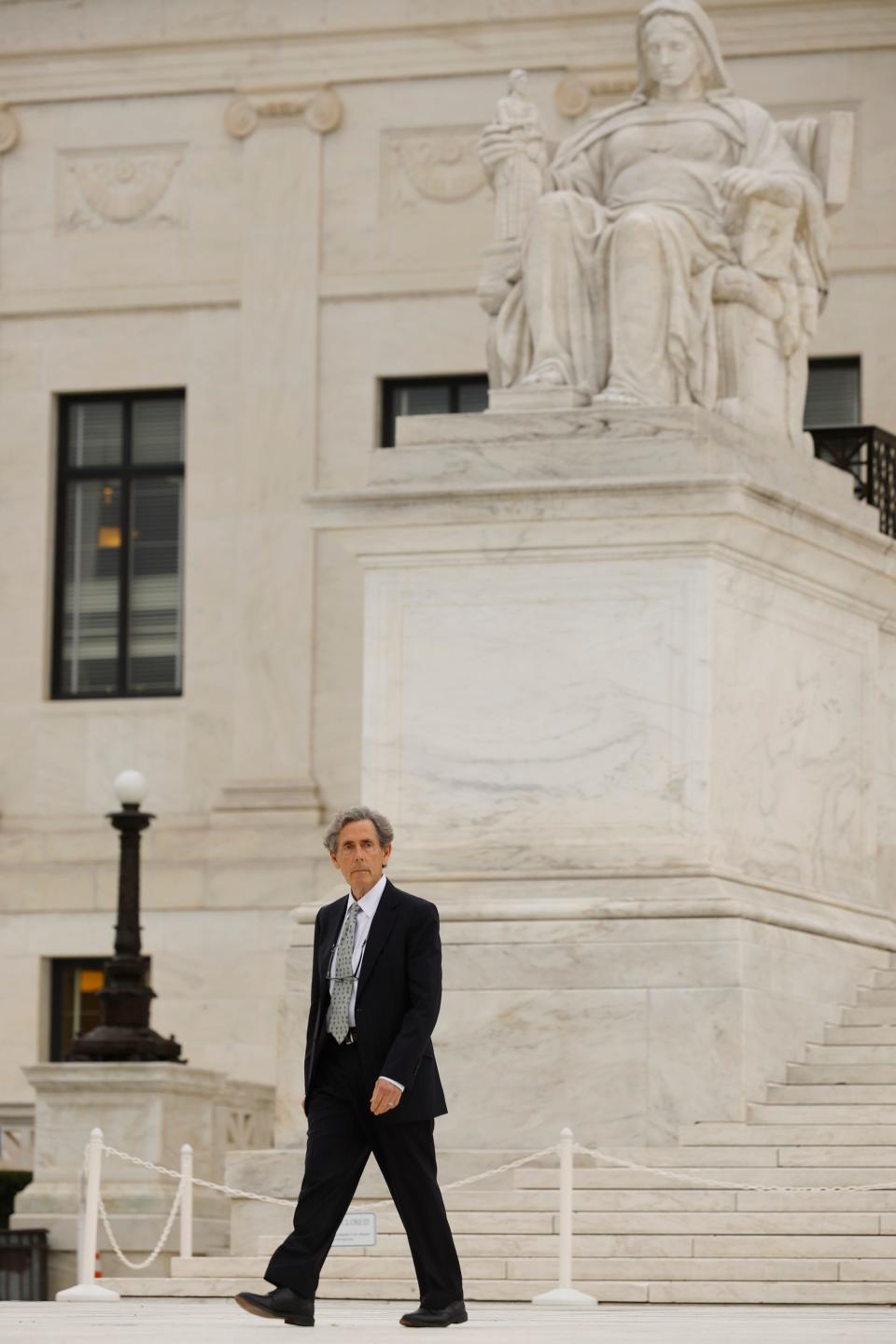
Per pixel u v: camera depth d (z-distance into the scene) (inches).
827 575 825.5
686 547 770.8
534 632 782.5
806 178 834.8
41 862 1181.7
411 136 1204.5
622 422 783.7
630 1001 732.7
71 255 1227.9
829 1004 774.5
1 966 1175.0
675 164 834.8
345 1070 474.3
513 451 789.9
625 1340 440.1
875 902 852.6
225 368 1209.4
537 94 1192.2
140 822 932.6
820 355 1154.0
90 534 1227.2
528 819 775.1
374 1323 505.0
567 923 743.7
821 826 825.5
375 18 1205.1
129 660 1221.7
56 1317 539.8
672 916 737.0
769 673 799.7
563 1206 622.2
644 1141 724.7
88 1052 904.3
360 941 477.7
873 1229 650.2
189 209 1221.7
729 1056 722.2
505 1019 741.9
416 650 792.9
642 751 767.7
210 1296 658.2
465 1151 721.0
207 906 1156.5
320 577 1186.6
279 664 1182.3
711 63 852.6
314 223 1205.7
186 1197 707.4
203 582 1198.9
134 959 922.1
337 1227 477.1
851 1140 697.0
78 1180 872.9
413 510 788.6
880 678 870.4
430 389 1203.2
